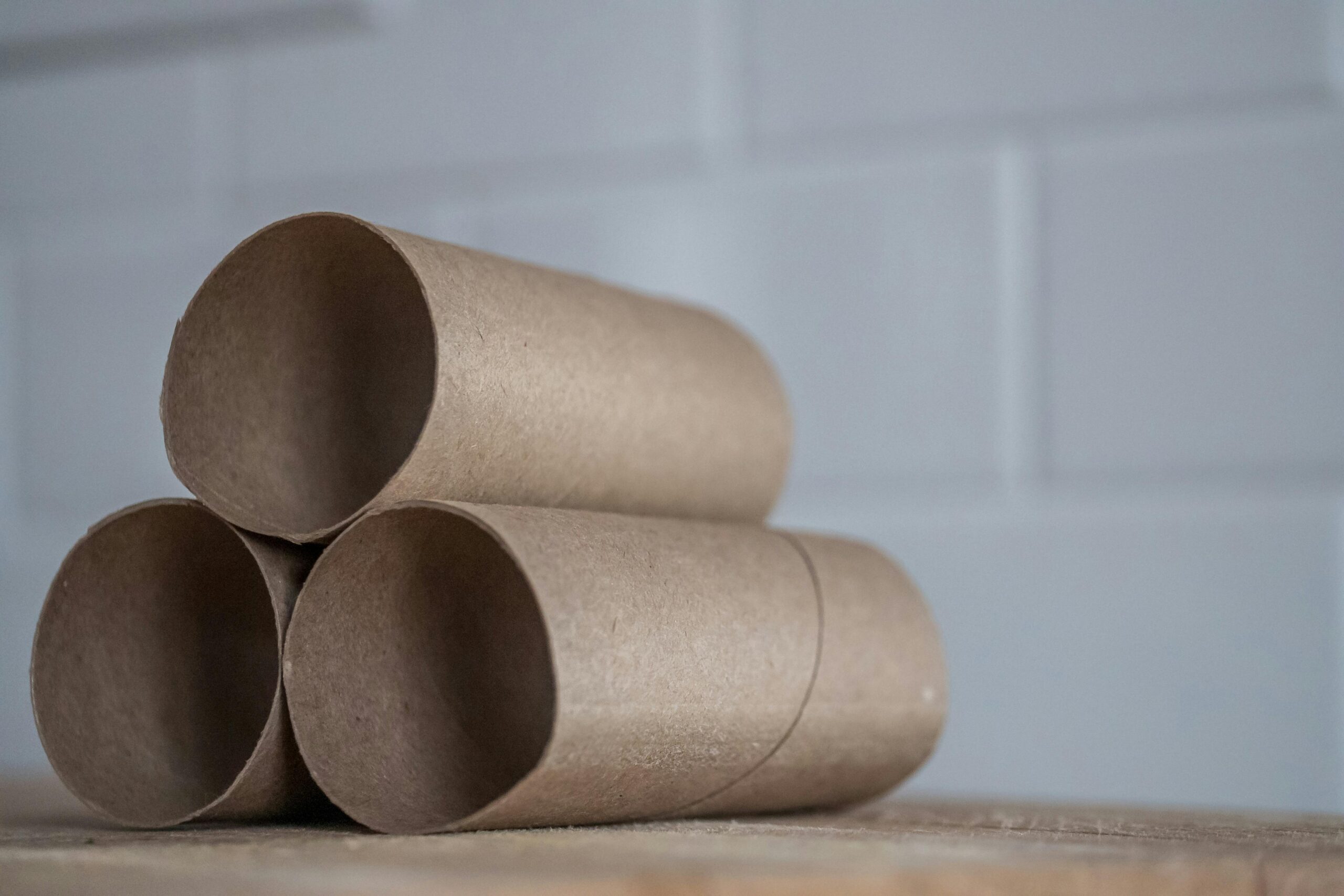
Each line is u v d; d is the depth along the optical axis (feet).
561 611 1.09
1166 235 1.72
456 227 1.94
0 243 2.12
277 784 1.16
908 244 1.79
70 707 1.20
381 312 1.25
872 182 1.81
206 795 1.23
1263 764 1.67
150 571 1.23
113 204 2.07
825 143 1.82
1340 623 1.66
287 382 1.23
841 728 1.27
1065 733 1.72
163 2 1.97
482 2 1.93
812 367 1.82
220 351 1.20
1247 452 1.69
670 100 1.87
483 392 1.16
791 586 1.26
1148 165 1.73
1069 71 1.75
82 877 0.95
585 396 1.23
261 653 1.27
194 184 2.04
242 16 1.95
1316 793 1.66
